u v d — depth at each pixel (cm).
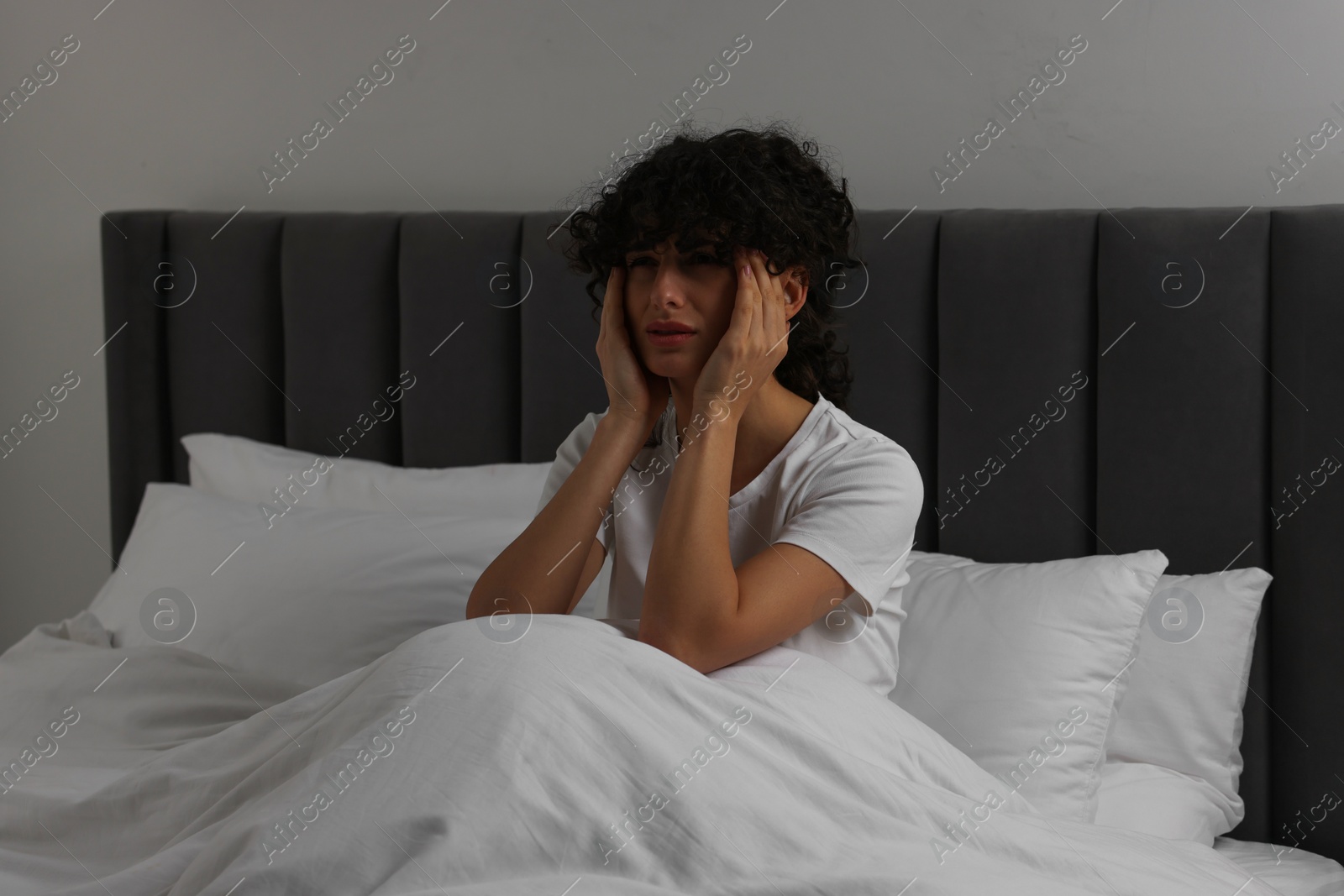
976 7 184
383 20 223
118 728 144
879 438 130
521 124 216
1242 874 109
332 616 170
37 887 106
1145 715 154
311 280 220
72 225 253
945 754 114
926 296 180
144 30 241
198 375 232
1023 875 95
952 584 162
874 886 89
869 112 193
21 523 265
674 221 121
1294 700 160
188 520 193
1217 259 161
